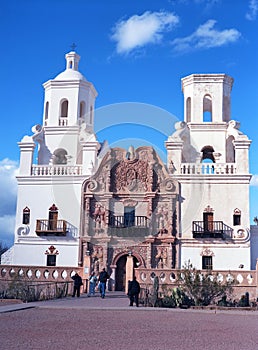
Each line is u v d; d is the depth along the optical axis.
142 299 25.16
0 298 24.80
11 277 32.25
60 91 50.09
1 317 16.31
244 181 43.00
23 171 45.09
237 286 28.81
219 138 47.53
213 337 12.94
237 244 42.09
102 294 28.27
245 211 42.56
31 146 45.47
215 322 16.88
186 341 12.08
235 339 12.68
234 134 45.97
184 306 23.56
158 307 22.80
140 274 30.72
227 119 49.22
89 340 11.79
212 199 42.75
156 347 11.05
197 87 49.00
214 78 49.00
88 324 15.04
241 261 41.78
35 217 44.12
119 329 14.03
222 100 48.78
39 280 32.44
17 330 13.20
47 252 43.22
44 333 12.77
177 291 24.31
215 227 42.22
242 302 24.38
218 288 25.22
